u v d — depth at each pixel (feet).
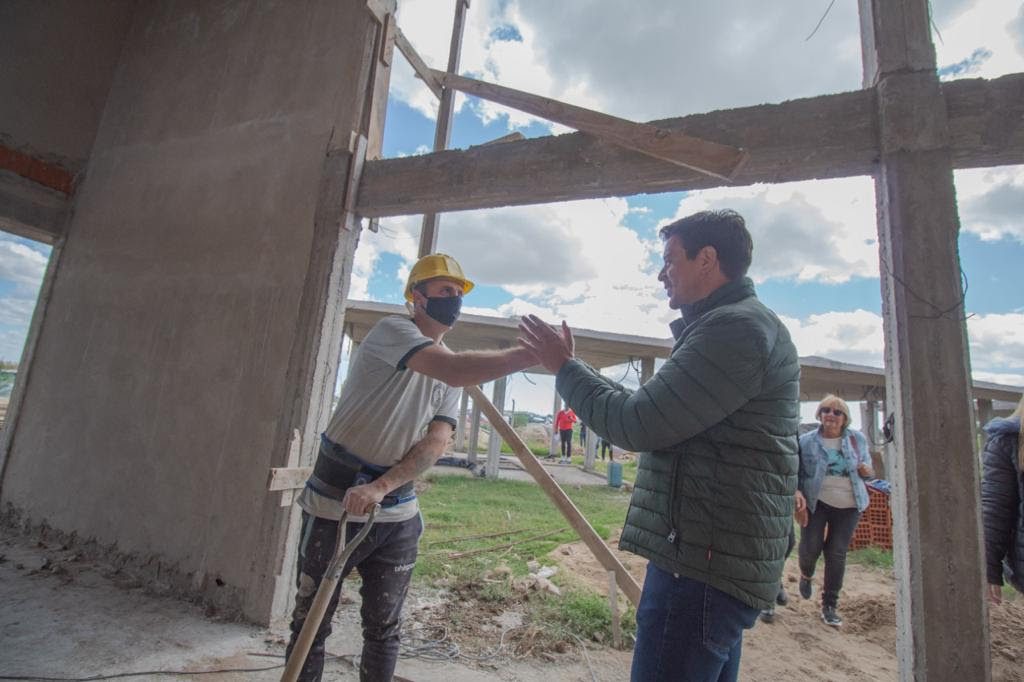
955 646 6.09
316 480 6.46
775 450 4.31
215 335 12.21
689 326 4.85
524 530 19.74
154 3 16.93
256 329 11.67
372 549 6.24
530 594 12.19
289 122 12.59
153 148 14.90
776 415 4.38
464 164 10.51
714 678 4.12
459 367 5.63
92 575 11.62
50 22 15.90
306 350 10.87
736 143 8.36
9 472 14.80
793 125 8.06
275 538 10.24
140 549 11.89
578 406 5.01
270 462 10.66
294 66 12.96
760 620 12.38
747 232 5.04
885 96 7.44
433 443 6.42
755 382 4.24
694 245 5.06
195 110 14.42
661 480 4.54
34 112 15.55
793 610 13.25
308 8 13.15
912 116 7.27
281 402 10.88
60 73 16.10
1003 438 6.79
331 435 6.53
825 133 7.86
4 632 8.91
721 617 4.11
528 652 9.61
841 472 12.75
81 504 13.15
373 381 6.31
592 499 30.48
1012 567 6.57
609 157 9.25
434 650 9.45
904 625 6.56
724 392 4.17
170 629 9.61
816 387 40.93
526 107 10.05
